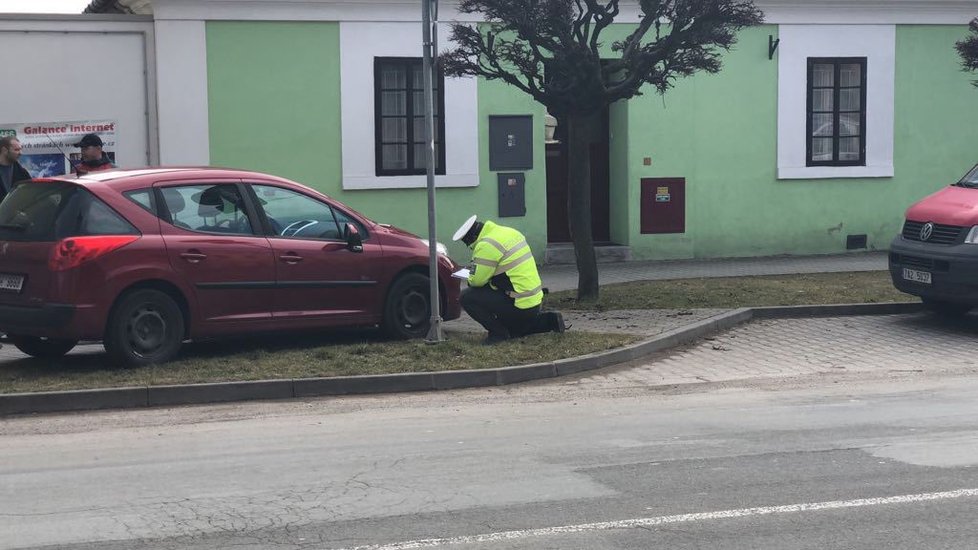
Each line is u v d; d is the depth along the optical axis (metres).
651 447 7.56
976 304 12.10
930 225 12.45
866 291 14.52
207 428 8.26
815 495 6.38
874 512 6.06
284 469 7.05
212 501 6.36
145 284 9.70
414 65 17.44
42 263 9.27
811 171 19.22
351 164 17.20
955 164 19.86
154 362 9.71
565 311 13.33
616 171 19.02
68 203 9.47
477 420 8.48
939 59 19.61
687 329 11.94
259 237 10.39
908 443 7.63
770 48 18.83
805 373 10.34
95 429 8.23
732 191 18.97
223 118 16.62
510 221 18.02
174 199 9.98
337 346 10.70
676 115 18.62
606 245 18.86
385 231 11.38
